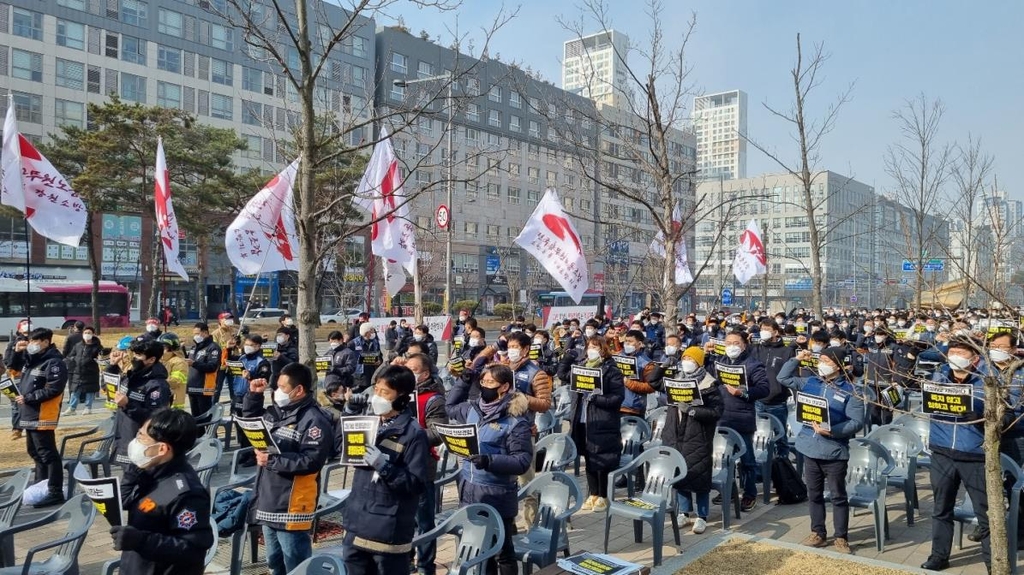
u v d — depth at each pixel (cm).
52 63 4422
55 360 828
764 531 762
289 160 1235
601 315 2320
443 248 4528
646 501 707
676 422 742
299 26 804
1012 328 639
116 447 798
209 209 3506
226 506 595
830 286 7081
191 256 5109
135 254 4591
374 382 477
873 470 754
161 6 4797
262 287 5375
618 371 794
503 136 5272
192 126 3516
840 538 686
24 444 1173
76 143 3203
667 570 637
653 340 1853
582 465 1088
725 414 831
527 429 564
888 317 2306
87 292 3762
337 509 610
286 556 506
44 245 4412
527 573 584
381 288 4653
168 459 394
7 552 569
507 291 6353
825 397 690
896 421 982
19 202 1320
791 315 3092
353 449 447
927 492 921
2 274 4259
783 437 901
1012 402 632
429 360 652
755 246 2484
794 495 869
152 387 777
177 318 4656
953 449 623
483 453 562
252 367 1108
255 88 5200
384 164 1252
